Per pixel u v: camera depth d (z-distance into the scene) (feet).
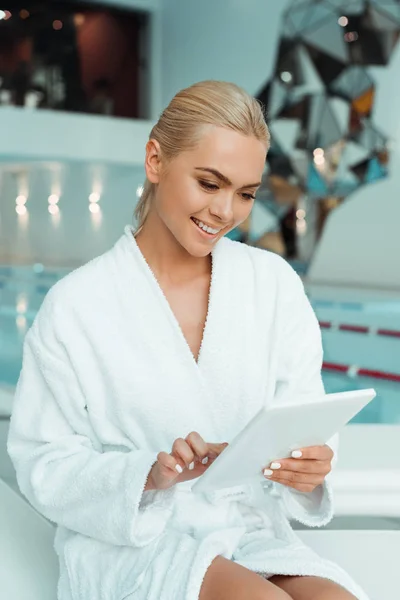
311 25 33.40
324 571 2.91
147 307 3.23
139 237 3.43
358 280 32.22
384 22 30.86
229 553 3.06
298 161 34.09
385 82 30.94
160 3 40.04
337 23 32.42
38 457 3.27
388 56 30.78
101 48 38.68
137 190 39.24
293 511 3.29
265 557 3.00
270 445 2.74
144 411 3.25
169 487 3.01
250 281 3.40
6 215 42.47
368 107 31.53
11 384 13.69
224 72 37.63
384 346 18.86
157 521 3.04
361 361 17.12
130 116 39.96
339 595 2.79
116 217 40.24
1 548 3.59
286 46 34.45
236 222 3.11
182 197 3.03
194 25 38.68
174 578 2.84
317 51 33.27
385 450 4.08
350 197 32.30
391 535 4.00
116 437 3.30
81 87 37.99
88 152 35.01
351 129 32.12
